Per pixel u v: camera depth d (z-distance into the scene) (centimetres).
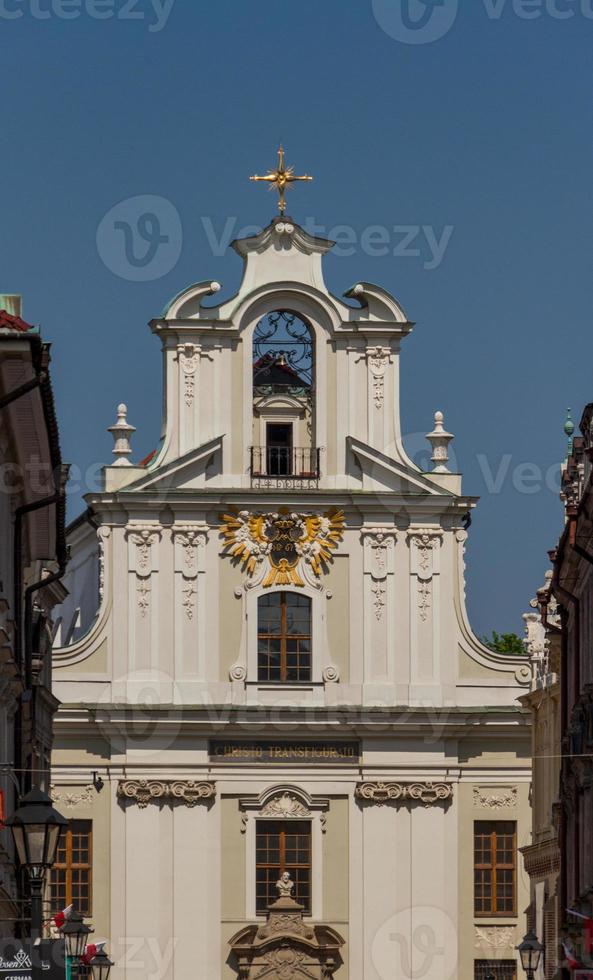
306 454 11788
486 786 11625
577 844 9006
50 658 10281
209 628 11638
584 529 8338
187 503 11650
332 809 11588
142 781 11456
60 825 5231
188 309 11744
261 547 11694
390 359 11819
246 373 11750
